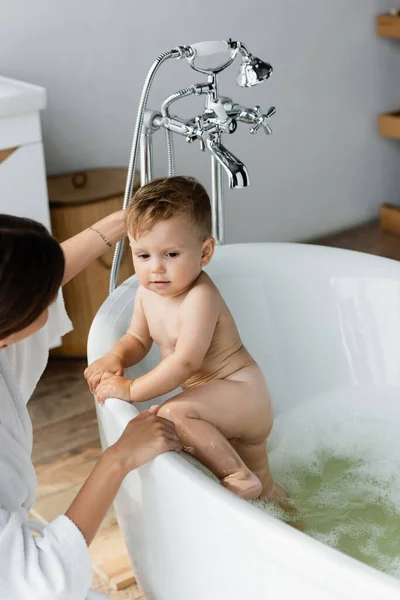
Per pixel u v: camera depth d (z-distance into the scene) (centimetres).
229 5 317
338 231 378
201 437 147
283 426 199
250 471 151
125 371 163
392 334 196
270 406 163
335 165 368
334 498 173
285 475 182
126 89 301
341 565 102
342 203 376
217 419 153
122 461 121
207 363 160
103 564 180
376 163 382
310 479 180
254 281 200
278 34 333
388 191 391
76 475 212
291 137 350
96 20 288
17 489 124
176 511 123
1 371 128
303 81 346
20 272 99
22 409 130
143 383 149
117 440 131
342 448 192
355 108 366
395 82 376
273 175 349
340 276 199
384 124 370
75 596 113
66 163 295
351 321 200
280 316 202
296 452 191
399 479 179
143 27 298
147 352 166
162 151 313
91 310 263
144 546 138
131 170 173
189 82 316
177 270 149
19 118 234
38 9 275
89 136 298
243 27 323
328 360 203
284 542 107
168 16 303
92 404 245
